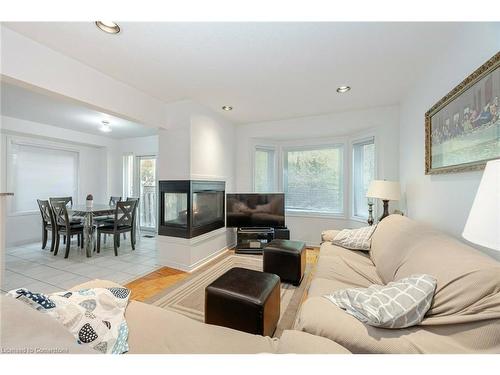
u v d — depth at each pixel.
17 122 3.95
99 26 1.60
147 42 1.79
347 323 0.96
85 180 5.43
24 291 0.88
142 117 2.76
